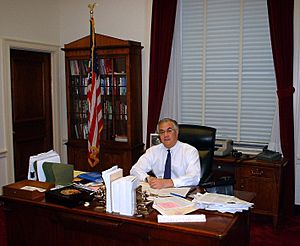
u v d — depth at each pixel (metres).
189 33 4.54
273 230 3.65
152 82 4.53
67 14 5.12
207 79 4.50
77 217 2.22
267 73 4.19
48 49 4.97
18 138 4.70
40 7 4.82
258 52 4.21
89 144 4.51
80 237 2.28
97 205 2.27
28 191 2.42
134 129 4.57
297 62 3.95
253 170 3.72
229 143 4.03
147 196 2.38
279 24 3.87
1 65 4.30
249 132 4.36
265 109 4.25
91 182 2.74
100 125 4.54
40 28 4.84
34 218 2.44
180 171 3.05
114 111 4.67
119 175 2.22
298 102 3.99
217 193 2.45
